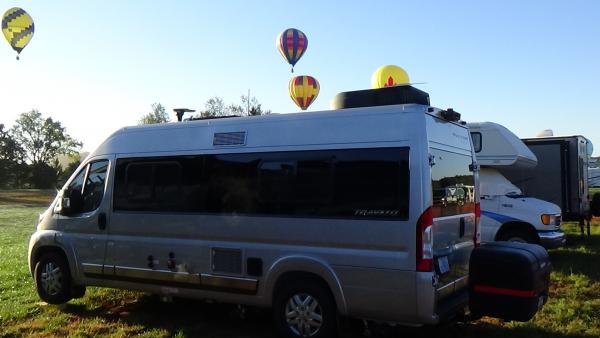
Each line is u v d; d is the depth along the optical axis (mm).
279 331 5789
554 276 8953
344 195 5441
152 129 7000
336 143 5574
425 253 5004
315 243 5555
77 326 6469
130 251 6875
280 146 5918
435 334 6016
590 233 14867
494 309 5195
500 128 10781
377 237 5203
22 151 95500
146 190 6840
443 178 5582
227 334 6199
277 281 5797
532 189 12914
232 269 6086
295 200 5723
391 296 5113
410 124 5246
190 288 6406
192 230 6398
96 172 7363
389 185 5219
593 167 30547
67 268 7449
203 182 6402
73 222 7395
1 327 6449
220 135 6383
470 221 6301
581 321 6363
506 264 5141
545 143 12859
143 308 7328
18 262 11328
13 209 41250
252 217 5977
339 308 5395
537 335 5945
